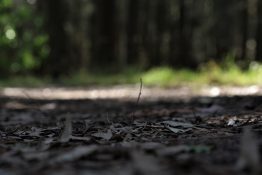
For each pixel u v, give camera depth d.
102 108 9.88
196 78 21.48
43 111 9.54
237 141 3.60
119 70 31.92
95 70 32.78
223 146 3.37
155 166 2.58
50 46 32.34
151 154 3.04
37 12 31.70
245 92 13.36
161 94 14.71
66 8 33.50
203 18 38.06
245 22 36.88
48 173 2.66
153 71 25.45
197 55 40.66
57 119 7.14
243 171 2.54
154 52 38.31
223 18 37.22
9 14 13.81
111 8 37.53
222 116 5.93
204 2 38.19
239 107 7.53
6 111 9.66
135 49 37.78
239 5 36.56
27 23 18.91
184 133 4.43
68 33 33.53
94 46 36.66
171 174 2.51
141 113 7.58
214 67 20.92
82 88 21.27
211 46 40.59
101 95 15.86
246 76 19.23
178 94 14.29
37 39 17.39
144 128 4.72
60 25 32.84
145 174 2.50
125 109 9.12
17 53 17.34
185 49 36.31
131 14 38.12
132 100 12.38
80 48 35.34
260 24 35.62
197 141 3.75
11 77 29.06
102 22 37.19
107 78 27.06
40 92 18.66
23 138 4.57
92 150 3.01
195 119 5.70
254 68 19.89
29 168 2.82
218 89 15.54
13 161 2.99
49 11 32.53
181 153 3.10
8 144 4.09
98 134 4.22
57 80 28.78
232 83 18.67
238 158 2.89
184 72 23.86
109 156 2.99
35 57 18.59
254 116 5.61
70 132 3.96
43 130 4.96
